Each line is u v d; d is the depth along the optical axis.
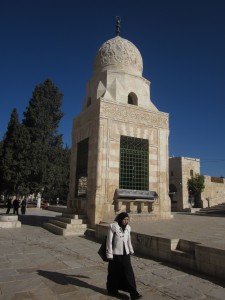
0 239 12.86
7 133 33.47
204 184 45.94
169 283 6.67
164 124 18.31
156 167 17.44
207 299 5.69
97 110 16.47
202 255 7.58
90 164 16.36
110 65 19.42
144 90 19.27
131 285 5.57
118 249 5.82
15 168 32.19
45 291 6.06
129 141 16.80
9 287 6.29
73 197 18.44
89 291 6.09
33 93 43.28
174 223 14.38
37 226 18.27
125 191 15.66
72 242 12.20
